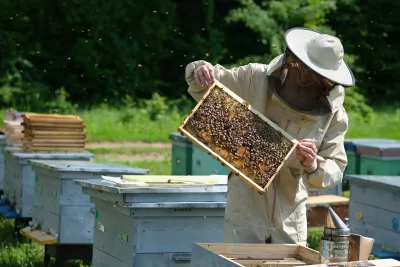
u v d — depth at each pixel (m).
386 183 6.93
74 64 29.58
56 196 7.73
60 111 26.33
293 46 4.27
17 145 10.70
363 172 11.02
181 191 5.55
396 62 31.98
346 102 27.64
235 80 4.70
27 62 28.09
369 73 32.19
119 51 29.25
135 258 5.52
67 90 28.95
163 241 5.58
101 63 29.25
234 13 27.64
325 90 4.36
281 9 26.97
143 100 28.33
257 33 31.75
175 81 31.80
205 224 5.68
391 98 31.36
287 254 4.29
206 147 4.26
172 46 31.62
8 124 11.20
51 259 8.58
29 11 29.34
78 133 9.71
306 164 4.26
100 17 29.17
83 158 9.42
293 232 4.67
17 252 8.72
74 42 29.69
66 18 28.58
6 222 10.80
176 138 12.10
